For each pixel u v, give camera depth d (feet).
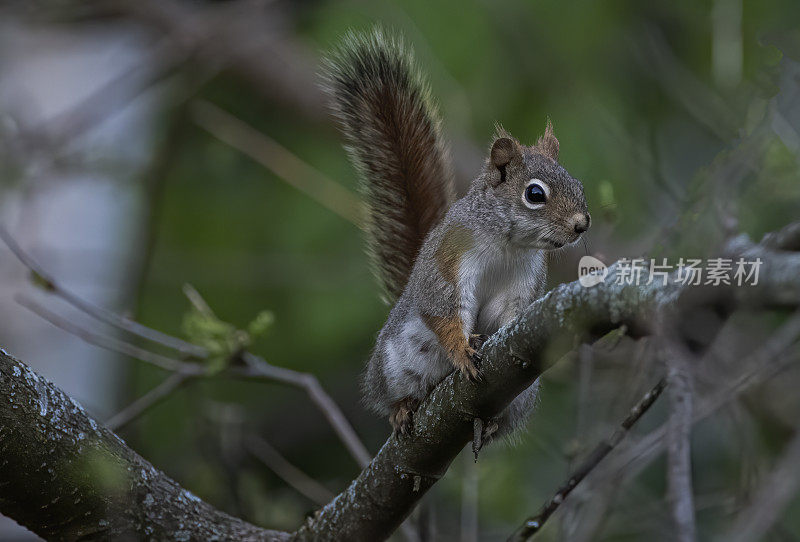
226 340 31.17
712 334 17.48
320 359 47.88
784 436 36.58
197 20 50.49
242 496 37.11
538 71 46.93
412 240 30.35
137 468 22.35
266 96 52.01
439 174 30.58
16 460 20.52
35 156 45.29
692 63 49.52
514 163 26.63
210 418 39.32
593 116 44.75
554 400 35.99
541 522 22.58
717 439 40.45
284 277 48.16
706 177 23.26
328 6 48.24
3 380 20.48
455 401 21.50
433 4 48.34
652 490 40.27
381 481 23.07
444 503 34.73
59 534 21.61
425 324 26.21
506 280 26.94
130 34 57.26
